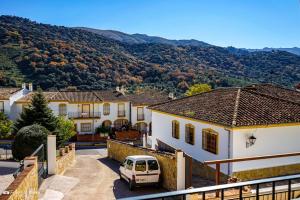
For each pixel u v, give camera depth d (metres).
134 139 51.31
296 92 29.03
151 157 17.42
